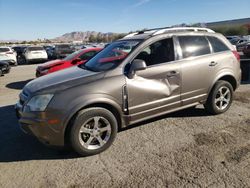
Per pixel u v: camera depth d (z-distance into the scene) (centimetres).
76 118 399
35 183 355
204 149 421
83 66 516
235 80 579
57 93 395
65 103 393
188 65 501
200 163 380
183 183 335
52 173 376
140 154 416
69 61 1018
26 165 403
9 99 850
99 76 427
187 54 508
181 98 502
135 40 493
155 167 376
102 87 417
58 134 396
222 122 530
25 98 424
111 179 354
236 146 426
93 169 381
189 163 381
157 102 472
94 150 418
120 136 484
